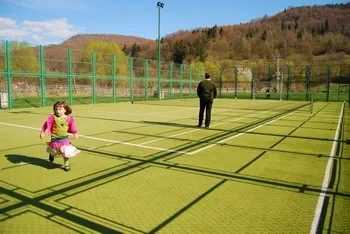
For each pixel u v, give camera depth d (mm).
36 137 8906
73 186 4617
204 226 3357
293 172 5441
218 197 4211
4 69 19594
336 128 11281
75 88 26562
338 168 5719
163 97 33906
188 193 4359
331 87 39719
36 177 5043
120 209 3797
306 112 18625
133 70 29391
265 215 3646
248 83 44094
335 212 3746
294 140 8680
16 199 4094
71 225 3371
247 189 4551
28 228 3295
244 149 7387
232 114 16891
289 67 38500
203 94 10883
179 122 12727
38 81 24094
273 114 17078
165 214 3660
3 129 10508
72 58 24797
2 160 6141
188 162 6074
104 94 29219
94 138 8672
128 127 11055
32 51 21891
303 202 4055
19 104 21484
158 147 7484
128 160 6188
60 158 6328
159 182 4836
